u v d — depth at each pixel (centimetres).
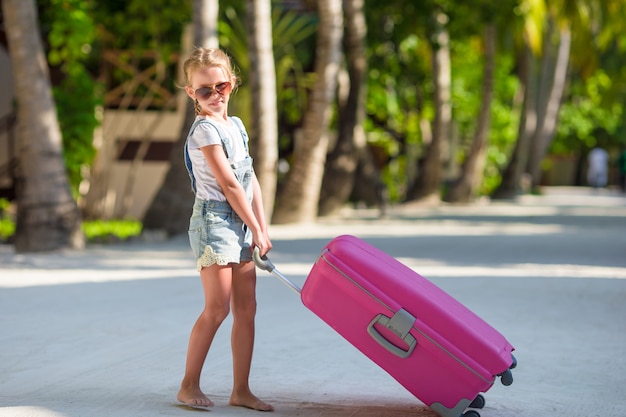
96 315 1066
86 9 2447
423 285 653
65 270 1545
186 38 2639
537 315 1134
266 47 2403
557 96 5669
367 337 612
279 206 2730
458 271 1592
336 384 749
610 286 1428
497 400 714
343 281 609
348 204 3712
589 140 7894
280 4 3378
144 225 2227
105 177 2692
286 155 3784
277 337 949
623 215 3609
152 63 2906
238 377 661
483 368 601
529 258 1883
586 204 4584
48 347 874
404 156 4553
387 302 604
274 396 700
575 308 1198
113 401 668
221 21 3050
